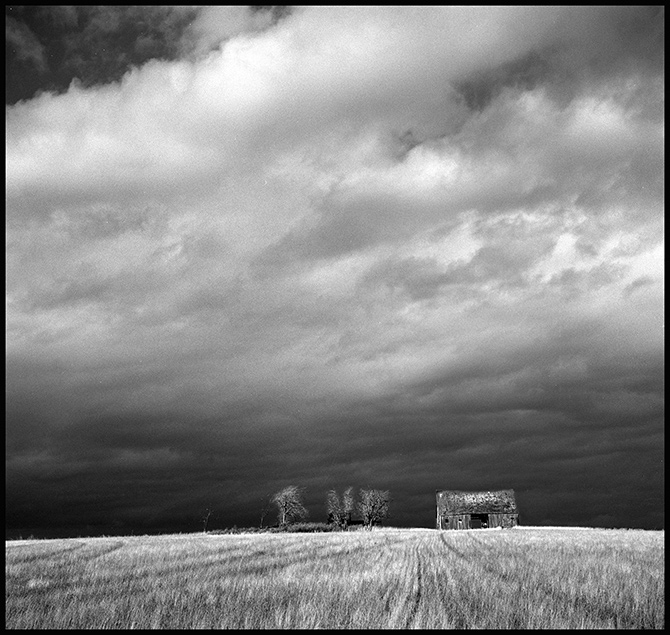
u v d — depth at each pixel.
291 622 16.30
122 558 36.38
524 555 34.88
